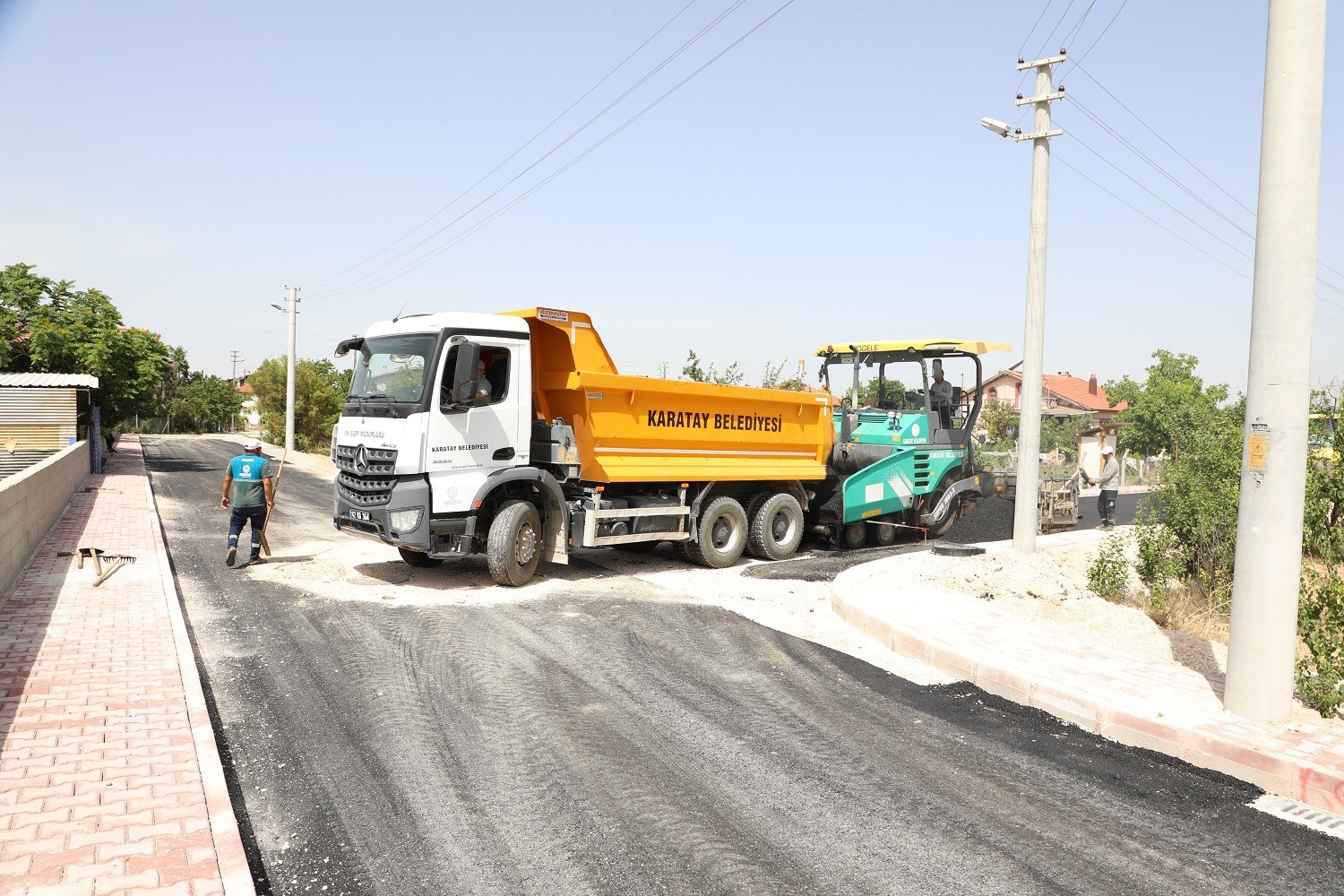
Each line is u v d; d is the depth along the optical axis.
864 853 4.06
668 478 11.08
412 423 9.13
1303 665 6.07
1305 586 6.64
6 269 27.97
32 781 4.50
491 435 9.77
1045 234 11.52
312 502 19.23
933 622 7.88
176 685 6.04
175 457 34.16
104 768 4.68
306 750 5.17
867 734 5.60
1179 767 5.19
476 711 5.82
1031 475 11.57
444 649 7.21
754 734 5.54
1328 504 10.84
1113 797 4.75
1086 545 13.60
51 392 23.14
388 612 8.45
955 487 14.74
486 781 4.77
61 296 28.42
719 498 11.69
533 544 10.01
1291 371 5.43
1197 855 4.13
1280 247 5.41
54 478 13.89
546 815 4.38
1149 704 5.80
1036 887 3.79
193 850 3.84
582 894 3.67
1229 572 10.53
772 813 4.45
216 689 6.21
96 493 18.86
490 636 7.62
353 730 5.47
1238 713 5.61
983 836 4.26
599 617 8.38
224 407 79.12
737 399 11.98
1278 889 3.84
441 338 9.34
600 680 6.52
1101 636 8.20
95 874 3.62
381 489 9.38
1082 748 5.46
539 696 6.13
